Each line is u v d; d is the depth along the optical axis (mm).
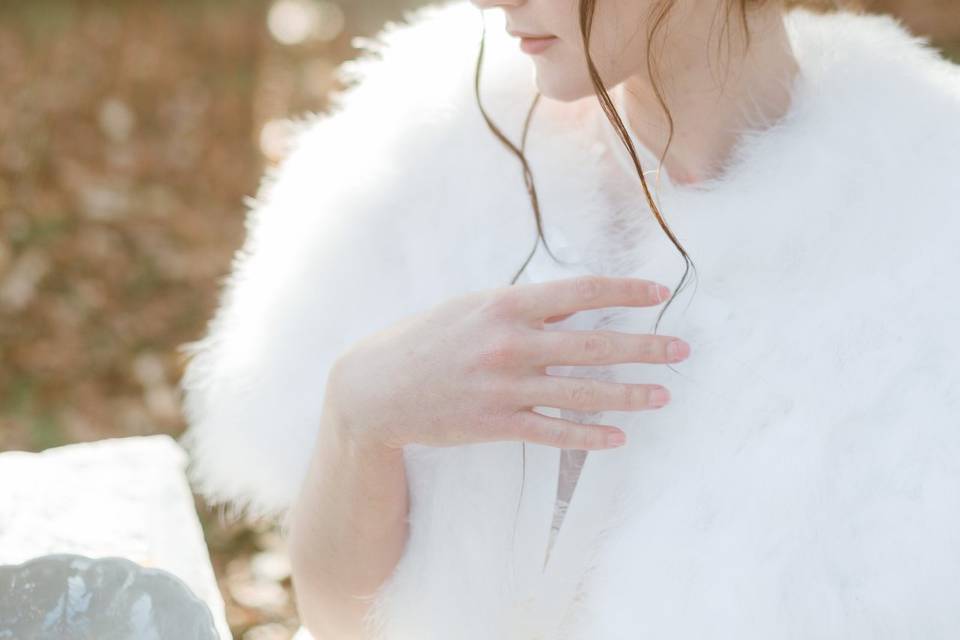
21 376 3193
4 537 1316
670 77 1055
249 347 1196
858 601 891
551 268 1105
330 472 1071
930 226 965
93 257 3682
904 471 902
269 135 4383
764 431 960
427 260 1142
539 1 969
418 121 1187
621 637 989
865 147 1001
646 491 1007
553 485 1069
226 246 3811
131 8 5453
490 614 1094
